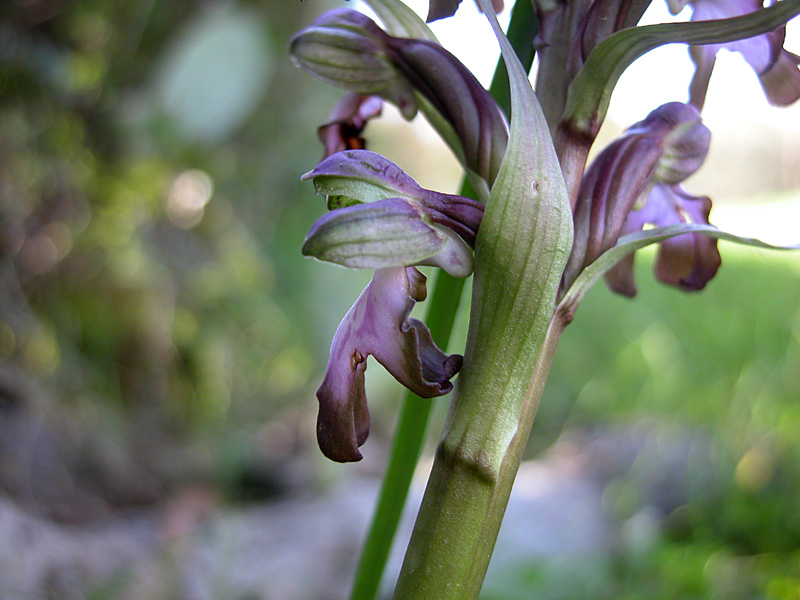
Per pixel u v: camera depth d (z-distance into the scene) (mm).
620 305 438
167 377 360
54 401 305
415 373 68
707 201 100
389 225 67
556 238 66
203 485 317
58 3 312
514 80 65
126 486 300
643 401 379
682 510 297
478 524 68
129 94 332
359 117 107
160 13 327
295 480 340
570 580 215
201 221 381
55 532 236
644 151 74
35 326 313
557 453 393
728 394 339
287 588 217
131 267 345
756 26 66
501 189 66
